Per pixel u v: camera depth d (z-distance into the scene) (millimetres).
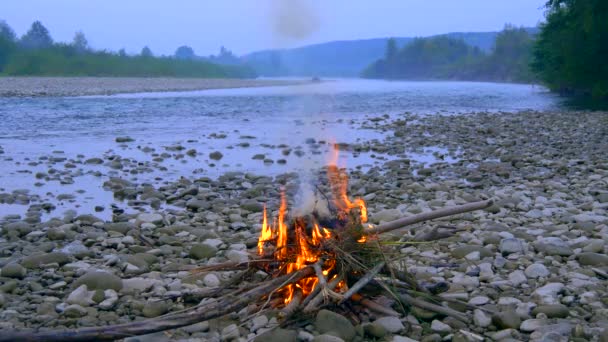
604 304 4898
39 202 9125
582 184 10367
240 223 7625
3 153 13820
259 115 25344
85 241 6777
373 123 21969
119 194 9539
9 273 5504
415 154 14570
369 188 9820
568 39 40031
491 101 37625
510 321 4465
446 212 5258
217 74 99562
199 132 18828
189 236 7055
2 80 51938
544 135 18172
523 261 5988
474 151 14930
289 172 11961
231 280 5012
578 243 6523
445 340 4301
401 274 4840
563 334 4289
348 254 4598
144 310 4707
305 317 4422
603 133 18719
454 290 5152
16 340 3594
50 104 29000
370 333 4340
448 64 163125
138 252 6473
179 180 10641
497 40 130375
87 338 3773
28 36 112000
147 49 115250
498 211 8258
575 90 46188
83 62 76188
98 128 19484
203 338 4297
